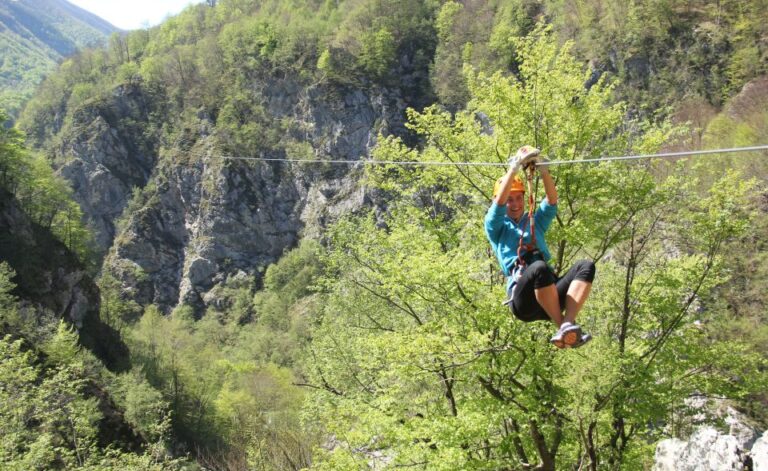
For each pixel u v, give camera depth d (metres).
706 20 52.03
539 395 11.31
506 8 79.19
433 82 94.94
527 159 5.20
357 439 13.34
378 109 98.75
